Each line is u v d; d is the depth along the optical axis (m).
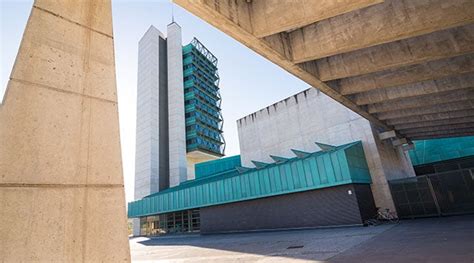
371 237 12.08
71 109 2.78
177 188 40.91
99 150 2.87
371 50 9.71
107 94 3.19
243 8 7.03
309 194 21.14
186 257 13.05
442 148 32.91
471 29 8.17
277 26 6.75
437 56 8.59
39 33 2.80
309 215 20.73
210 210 29.81
